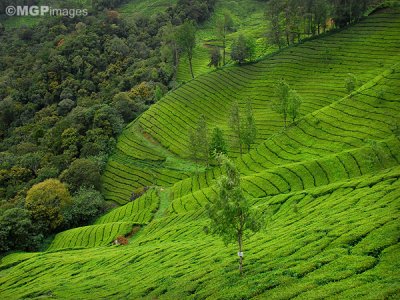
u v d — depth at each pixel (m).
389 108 94.25
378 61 131.50
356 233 39.41
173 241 71.06
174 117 148.00
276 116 127.06
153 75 178.75
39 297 55.75
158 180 121.06
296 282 33.16
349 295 27.61
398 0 161.12
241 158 105.94
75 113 156.00
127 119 158.88
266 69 157.00
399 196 49.47
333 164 77.75
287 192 76.38
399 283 27.34
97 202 114.56
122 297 46.91
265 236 53.66
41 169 133.12
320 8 157.62
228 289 36.66
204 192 94.12
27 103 186.50
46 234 106.44
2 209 111.38
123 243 84.00
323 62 145.25
